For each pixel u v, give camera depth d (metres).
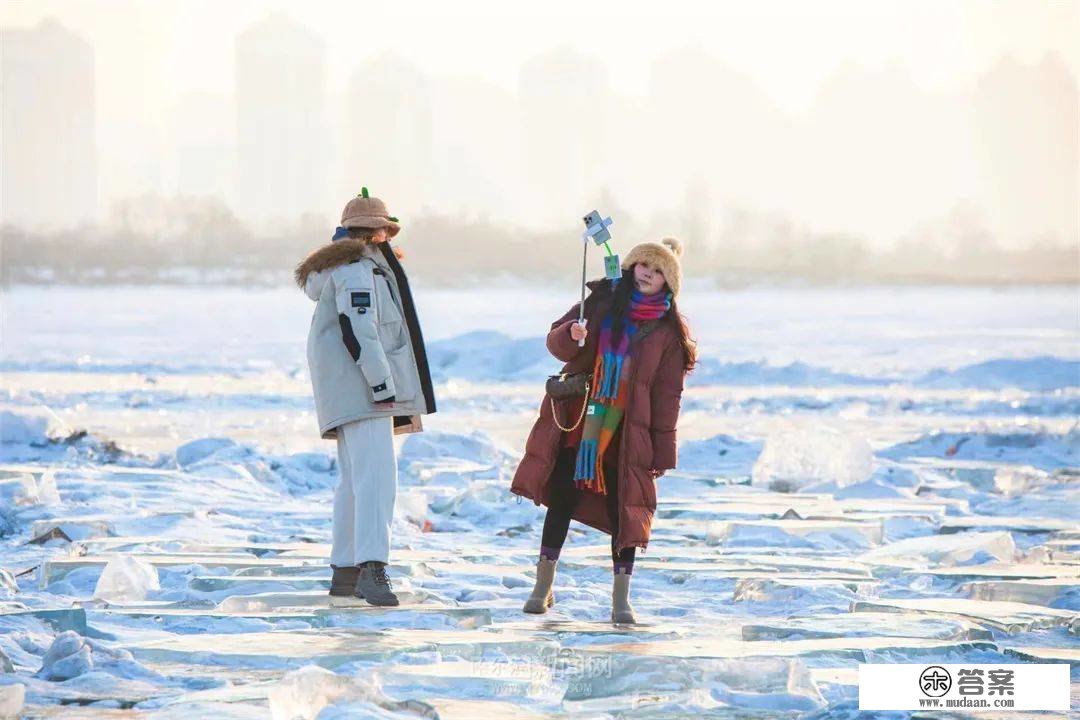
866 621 15.49
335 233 17.02
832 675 13.09
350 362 16.42
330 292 16.56
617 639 14.71
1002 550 21.45
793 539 23.27
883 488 30.28
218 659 13.30
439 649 13.74
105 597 17.03
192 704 11.27
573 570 20.03
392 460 16.52
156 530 22.88
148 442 41.78
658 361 16.00
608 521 16.30
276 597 16.44
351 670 13.05
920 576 19.27
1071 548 22.88
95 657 12.81
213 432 46.16
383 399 16.12
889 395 68.75
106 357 96.06
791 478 31.84
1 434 34.88
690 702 12.03
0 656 12.52
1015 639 15.36
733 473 34.22
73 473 29.19
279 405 60.09
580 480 16.00
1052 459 38.03
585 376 16.12
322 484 31.73
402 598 16.86
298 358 98.56
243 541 22.25
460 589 17.95
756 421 54.25
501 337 91.12
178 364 89.19
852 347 117.00
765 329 149.75
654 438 16.03
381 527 16.33
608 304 15.98
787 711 11.90
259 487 29.53
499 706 12.05
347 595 16.73
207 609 16.16
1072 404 61.88
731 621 16.20
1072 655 13.97
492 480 31.28
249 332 138.75
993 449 39.81
